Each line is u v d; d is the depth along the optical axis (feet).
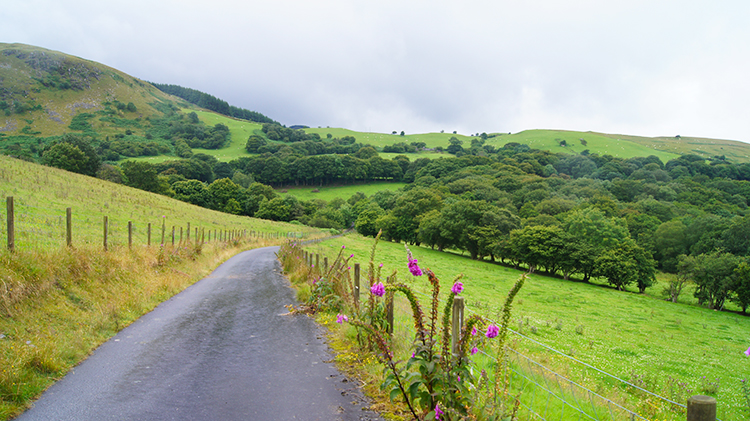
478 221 237.04
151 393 17.57
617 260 170.40
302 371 20.98
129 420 14.85
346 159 509.76
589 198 298.97
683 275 150.30
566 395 20.65
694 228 216.54
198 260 67.15
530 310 84.23
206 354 23.62
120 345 24.59
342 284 35.35
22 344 20.34
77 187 138.62
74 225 74.49
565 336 57.77
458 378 12.62
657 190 314.35
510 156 545.44
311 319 33.71
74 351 21.97
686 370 45.96
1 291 23.57
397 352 21.47
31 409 15.44
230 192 354.13
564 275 189.16
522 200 305.53
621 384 32.53
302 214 356.18
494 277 146.30
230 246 114.11
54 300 27.37
